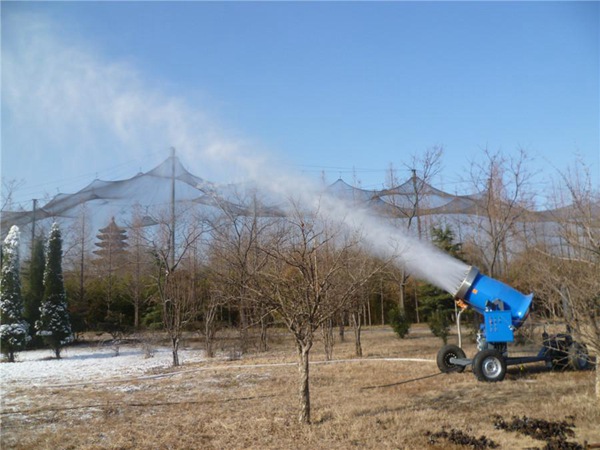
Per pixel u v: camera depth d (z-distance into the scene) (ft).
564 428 23.50
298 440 23.66
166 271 64.69
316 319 26.84
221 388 39.45
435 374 40.55
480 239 64.49
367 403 30.68
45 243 92.89
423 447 22.02
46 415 31.37
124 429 26.89
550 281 25.04
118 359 67.31
